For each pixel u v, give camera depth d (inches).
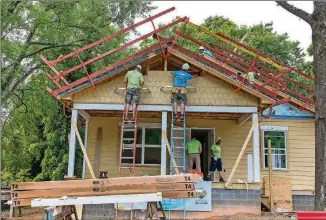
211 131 662.5
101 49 930.1
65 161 969.5
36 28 849.5
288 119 684.7
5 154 1013.2
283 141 679.7
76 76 956.6
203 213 494.9
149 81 563.5
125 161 647.8
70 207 343.9
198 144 593.6
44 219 298.2
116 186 313.4
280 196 572.4
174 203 491.5
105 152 649.6
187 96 560.4
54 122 1045.8
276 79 586.2
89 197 304.3
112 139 654.5
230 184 509.0
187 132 649.6
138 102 540.7
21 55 832.3
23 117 988.6
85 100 554.3
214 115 628.4
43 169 1094.4
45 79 917.8
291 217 470.9
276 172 666.8
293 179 665.6
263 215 494.0
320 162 348.8
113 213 495.5
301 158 673.6
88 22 910.4
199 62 554.9
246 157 652.1
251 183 510.9
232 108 557.6
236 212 498.9
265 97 546.9
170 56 576.7
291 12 378.3
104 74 547.5
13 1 804.0
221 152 653.9
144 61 561.9
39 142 1194.6
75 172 952.3
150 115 627.8
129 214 491.8
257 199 506.0
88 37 919.7
